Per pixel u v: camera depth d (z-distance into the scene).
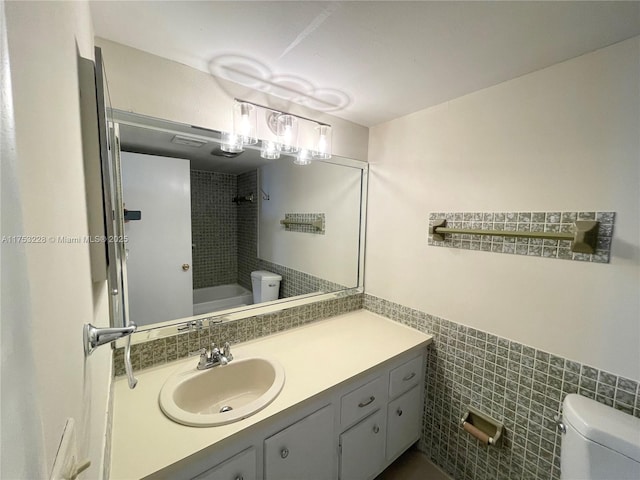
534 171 1.17
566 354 1.11
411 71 1.20
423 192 1.59
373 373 1.32
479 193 1.34
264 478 0.99
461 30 0.94
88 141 0.62
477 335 1.38
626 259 0.96
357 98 1.46
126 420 0.92
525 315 1.22
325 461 1.17
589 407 0.99
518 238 1.22
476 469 1.42
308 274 1.77
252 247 1.57
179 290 1.34
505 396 1.29
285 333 1.61
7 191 0.20
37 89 0.29
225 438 0.86
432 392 1.60
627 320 0.97
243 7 0.86
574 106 1.06
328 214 1.83
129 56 1.07
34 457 0.23
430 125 1.54
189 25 0.95
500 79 1.23
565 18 0.86
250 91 1.37
